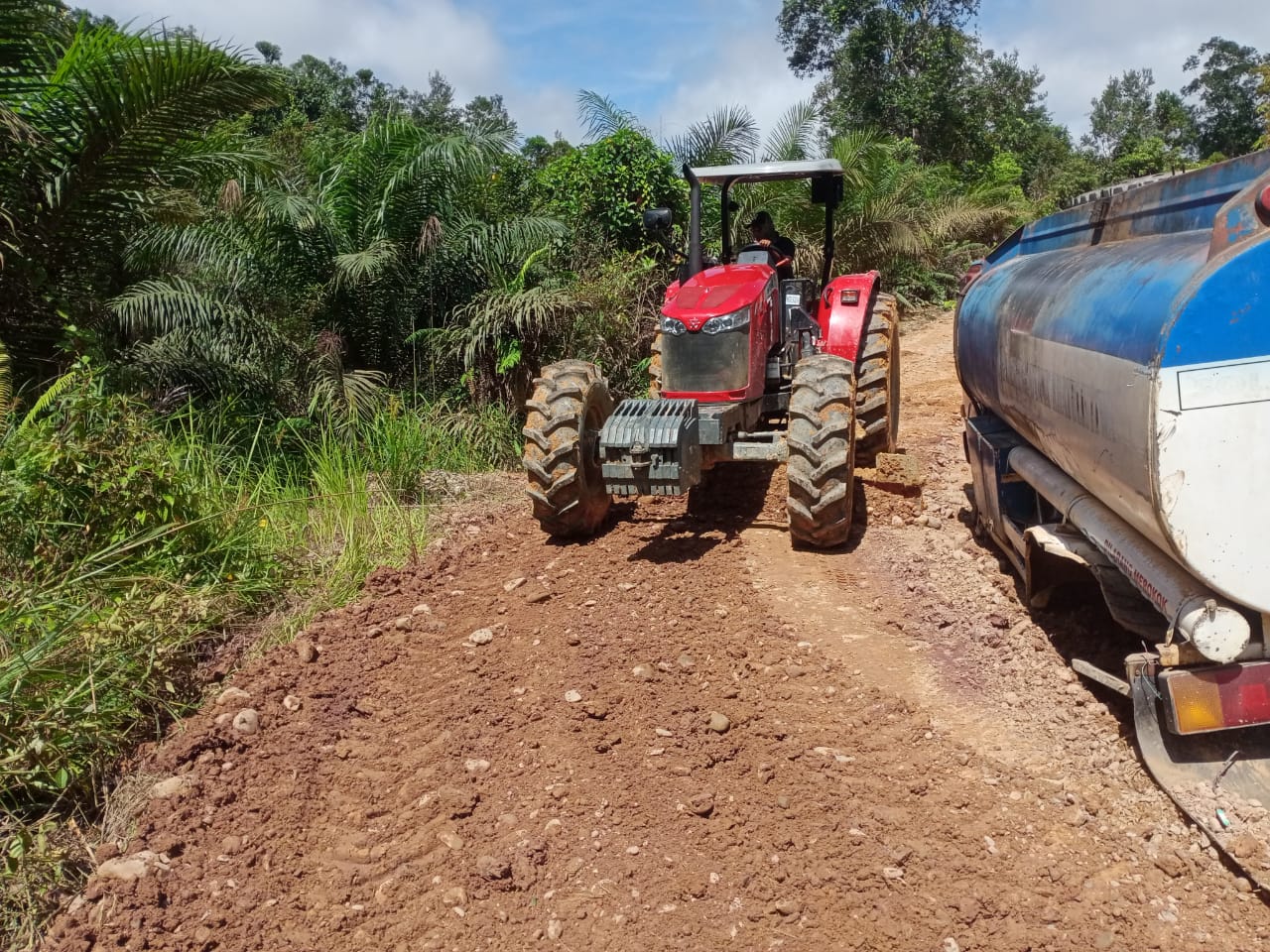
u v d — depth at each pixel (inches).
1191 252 127.9
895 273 730.8
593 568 227.3
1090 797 135.6
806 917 115.3
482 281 373.4
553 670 177.2
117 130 261.1
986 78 1508.4
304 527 248.1
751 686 169.2
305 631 196.1
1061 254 199.6
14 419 224.7
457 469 332.5
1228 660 120.2
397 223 359.3
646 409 224.4
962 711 160.9
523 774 145.6
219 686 175.3
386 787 144.0
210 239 340.2
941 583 214.5
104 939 114.2
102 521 196.9
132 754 152.9
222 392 313.4
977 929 111.9
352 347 364.5
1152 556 134.8
